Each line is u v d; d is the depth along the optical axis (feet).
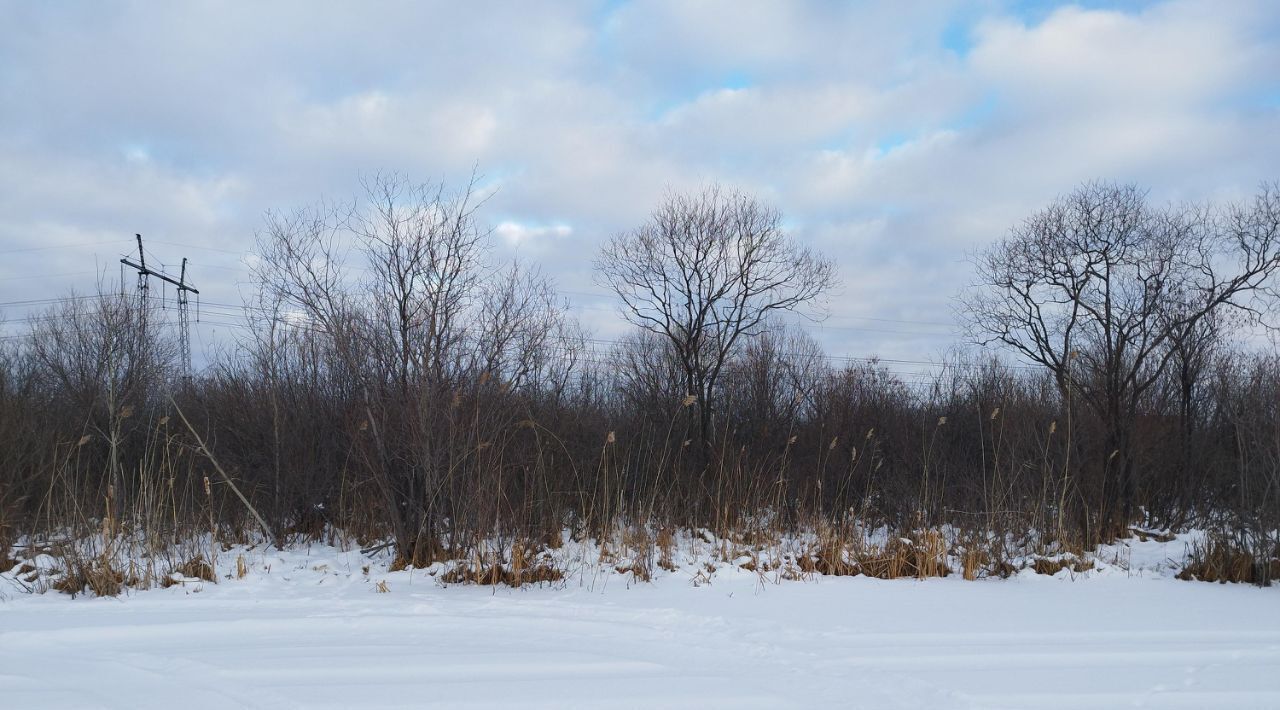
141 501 44.32
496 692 21.62
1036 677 23.04
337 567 41.19
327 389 49.85
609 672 23.50
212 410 53.21
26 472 48.16
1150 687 22.11
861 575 41.52
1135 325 55.72
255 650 25.80
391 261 42.65
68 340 74.38
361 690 21.81
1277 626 29.60
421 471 41.93
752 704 20.80
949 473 53.88
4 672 23.65
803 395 64.34
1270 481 39.83
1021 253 61.16
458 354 42.50
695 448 59.88
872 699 21.22
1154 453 57.77
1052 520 47.21
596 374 70.28
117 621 29.86
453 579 38.09
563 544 44.37
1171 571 42.63
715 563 41.93
